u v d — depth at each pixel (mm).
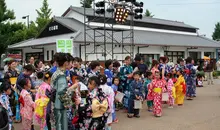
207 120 6309
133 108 6797
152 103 7621
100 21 18828
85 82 5969
